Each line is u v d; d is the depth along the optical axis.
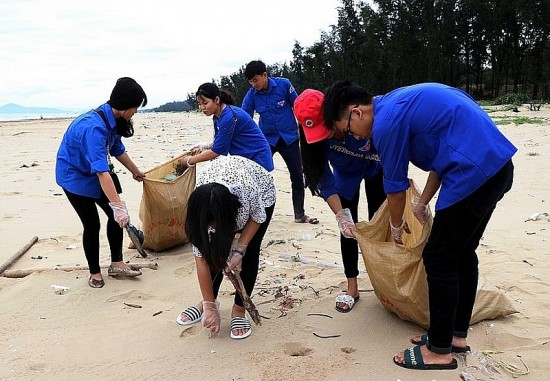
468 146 2.62
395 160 2.81
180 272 4.59
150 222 4.99
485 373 2.89
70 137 4.07
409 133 2.75
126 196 7.71
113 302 3.99
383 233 3.71
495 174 2.64
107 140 4.20
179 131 23.00
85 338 3.43
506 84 44.38
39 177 9.53
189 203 2.91
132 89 4.08
